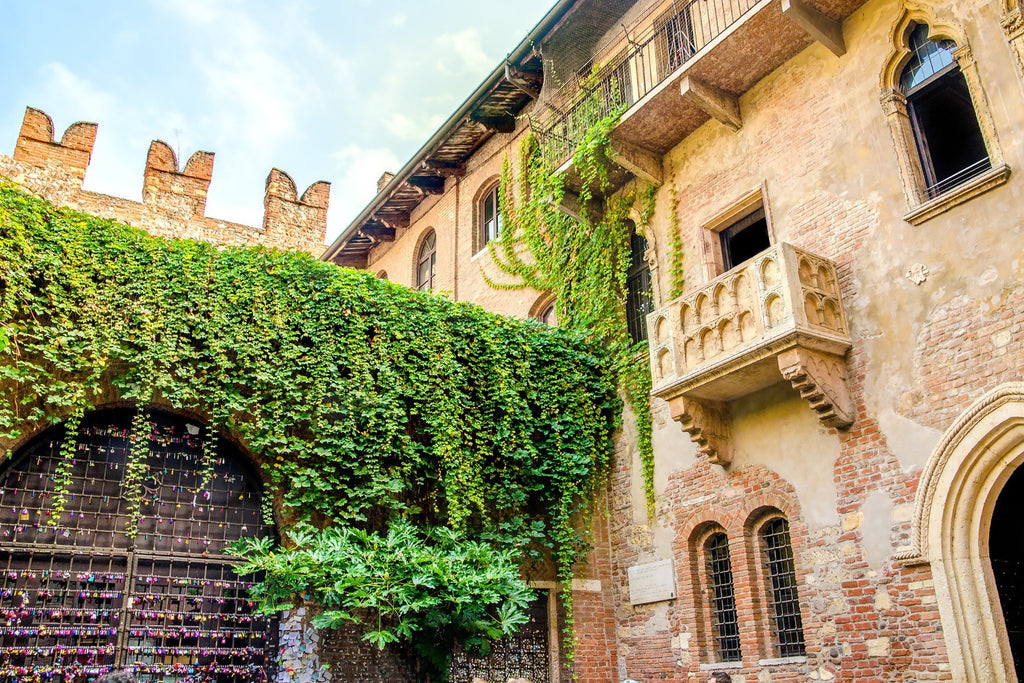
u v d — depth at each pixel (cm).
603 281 1522
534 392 1402
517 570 1202
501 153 2025
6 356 1032
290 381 1190
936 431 968
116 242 1138
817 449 1101
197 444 1183
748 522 1177
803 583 1075
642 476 1378
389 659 1185
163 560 1129
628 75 1554
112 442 1138
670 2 1563
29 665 1000
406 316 1320
